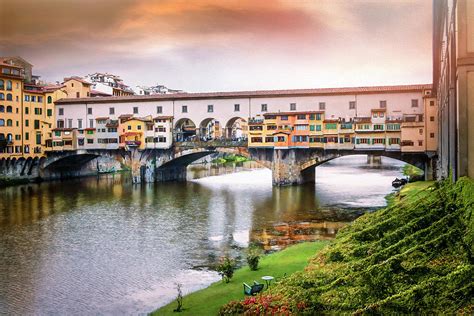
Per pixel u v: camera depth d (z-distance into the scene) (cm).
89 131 11694
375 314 2367
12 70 11369
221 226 6162
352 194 8719
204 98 10975
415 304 2273
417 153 9031
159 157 11188
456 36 3434
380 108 9519
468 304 2125
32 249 5141
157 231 5931
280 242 5231
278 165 10144
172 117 11206
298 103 10244
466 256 2466
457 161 3506
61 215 7100
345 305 2584
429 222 3278
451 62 3859
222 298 3266
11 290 3869
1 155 10931
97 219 6762
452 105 3809
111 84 14975
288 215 6831
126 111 11656
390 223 3747
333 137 9781
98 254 4906
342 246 3706
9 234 5859
